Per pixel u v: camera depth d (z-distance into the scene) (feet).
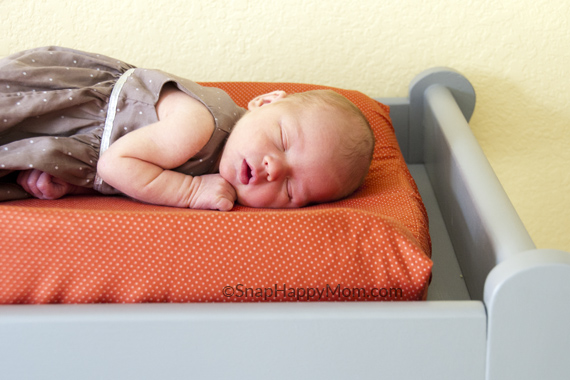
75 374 2.12
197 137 2.81
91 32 4.11
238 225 2.24
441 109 3.64
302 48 4.18
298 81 4.28
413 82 4.07
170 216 2.23
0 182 2.75
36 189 2.74
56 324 2.05
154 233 2.21
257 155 2.75
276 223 2.25
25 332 2.06
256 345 2.09
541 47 4.15
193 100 2.94
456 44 4.16
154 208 2.67
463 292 2.99
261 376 2.14
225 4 4.05
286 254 2.26
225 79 4.26
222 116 2.98
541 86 4.26
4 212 2.16
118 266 2.23
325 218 2.27
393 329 2.06
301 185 2.80
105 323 2.05
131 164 2.68
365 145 2.95
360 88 4.30
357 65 4.23
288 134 2.77
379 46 4.17
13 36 4.11
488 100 4.32
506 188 4.59
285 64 4.23
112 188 2.93
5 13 4.04
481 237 2.59
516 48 4.16
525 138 4.43
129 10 4.05
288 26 4.11
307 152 2.76
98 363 2.11
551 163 4.49
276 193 2.80
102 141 2.89
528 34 4.12
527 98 4.30
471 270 2.84
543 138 4.42
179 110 2.86
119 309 2.08
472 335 2.05
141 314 2.06
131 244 2.21
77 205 2.69
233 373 2.13
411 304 2.09
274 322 2.06
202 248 2.24
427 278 2.28
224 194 2.75
